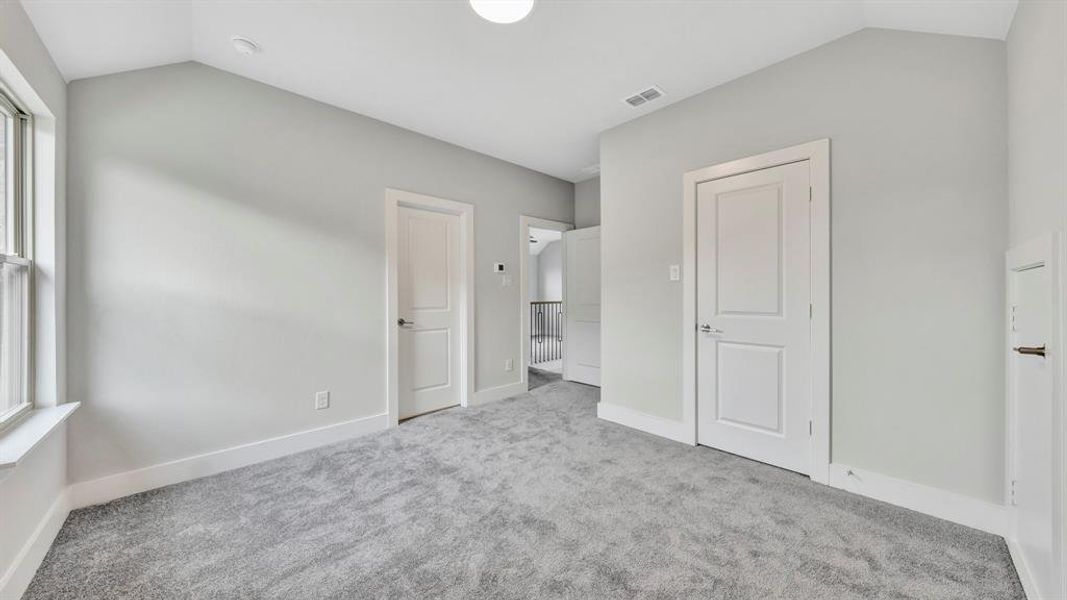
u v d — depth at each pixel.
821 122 2.21
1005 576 1.49
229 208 2.48
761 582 1.47
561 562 1.59
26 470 1.54
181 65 2.33
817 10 1.91
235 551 1.67
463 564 1.58
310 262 2.80
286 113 2.70
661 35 2.11
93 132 2.08
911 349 1.95
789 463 2.38
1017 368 1.58
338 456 2.64
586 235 4.71
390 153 3.22
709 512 1.94
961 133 1.81
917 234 1.93
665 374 2.97
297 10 1.91
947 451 1.86
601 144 3.36
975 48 1.78
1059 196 1.20
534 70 2.44
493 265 4.03
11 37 1.44
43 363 1.85
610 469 2.42
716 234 2.68
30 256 1.83
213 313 2.43
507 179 4.15
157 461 2.25
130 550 1.68
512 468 2.44
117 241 2.14
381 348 3.15
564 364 5.01
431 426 3.23
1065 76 1.15
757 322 2.49
